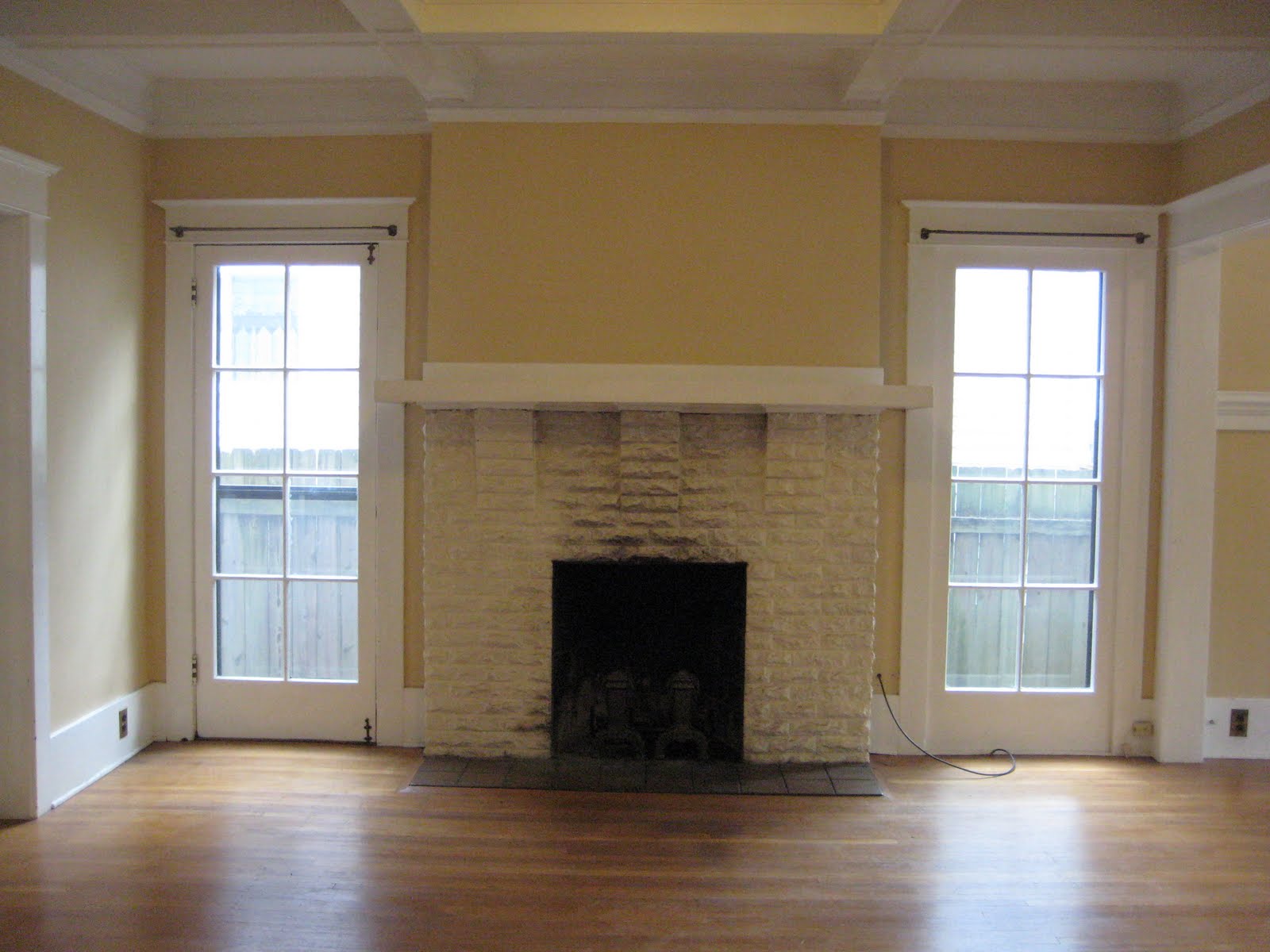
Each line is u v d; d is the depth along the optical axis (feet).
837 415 11.39
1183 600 12.14
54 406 10.40
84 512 10.98
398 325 12.04
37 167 9.84
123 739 11.80
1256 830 10.22
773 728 11.66
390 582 12.21
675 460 11.35
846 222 11.12
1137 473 12.26
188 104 11.93
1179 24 9.29
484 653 11.70
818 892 8.70
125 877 8.85
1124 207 11.89
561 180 11.16
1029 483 12.33
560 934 7.94
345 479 12.32
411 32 9.16
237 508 12.43
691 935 7.94
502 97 11.08
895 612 12.23
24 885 8.66
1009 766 12.01
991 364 12.22
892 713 12.29
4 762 10.08
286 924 8.05
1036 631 12.48
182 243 12.14
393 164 11.95
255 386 12.32
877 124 11.05
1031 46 9.53
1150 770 11.96
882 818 10.36
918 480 12.07
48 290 10.19
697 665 11.71
